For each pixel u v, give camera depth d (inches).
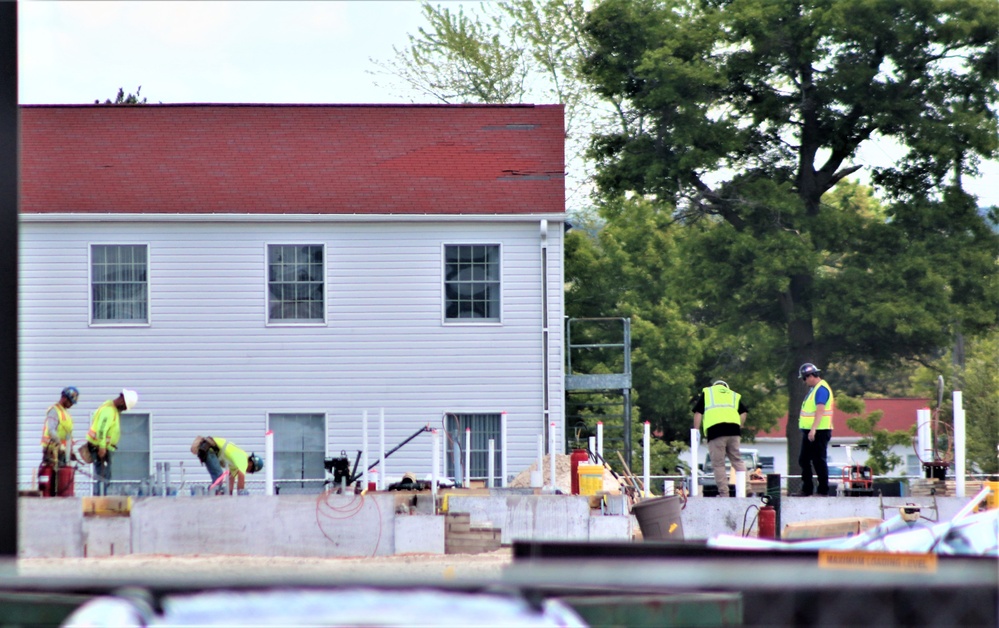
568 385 4574.3
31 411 4089.6
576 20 7012.8
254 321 4168.3
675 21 6176.2
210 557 2431.1
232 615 657.0
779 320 6269.7
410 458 4131.4
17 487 1336.1
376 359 4165.8
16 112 1381.6
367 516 2628.0
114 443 3093.0
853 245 6082.7
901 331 5698.8
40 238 4151.1
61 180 4291.3
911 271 5841.5
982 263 5861.2
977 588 1053.8
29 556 2527.1
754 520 2834.6
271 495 2650.1
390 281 4195.4
